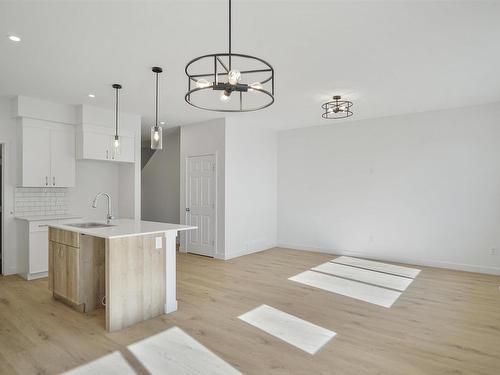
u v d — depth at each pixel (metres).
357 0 2.16
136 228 3.30
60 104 4.76
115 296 2.84
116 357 2.37
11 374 2.15
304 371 2.20
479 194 4.80
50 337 2.69
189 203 6.35
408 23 2.46
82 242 3.22
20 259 4.64
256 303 3.50
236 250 5.93
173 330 2.84
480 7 2.25
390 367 2.24
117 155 5.25
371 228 5.76
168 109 5.12
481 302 3.54
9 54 3.02
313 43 2.80
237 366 2.26
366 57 3.10
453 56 3.08
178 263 5.41
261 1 2.16
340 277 4.54
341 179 6.10
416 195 5.32
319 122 6.09
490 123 4.71
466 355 2.41
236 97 4.43
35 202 4.88
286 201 6.86
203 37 2.70
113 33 2.62
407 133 5.39
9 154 4.56
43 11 2.29
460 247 4.94
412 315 3.17
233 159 5.88
